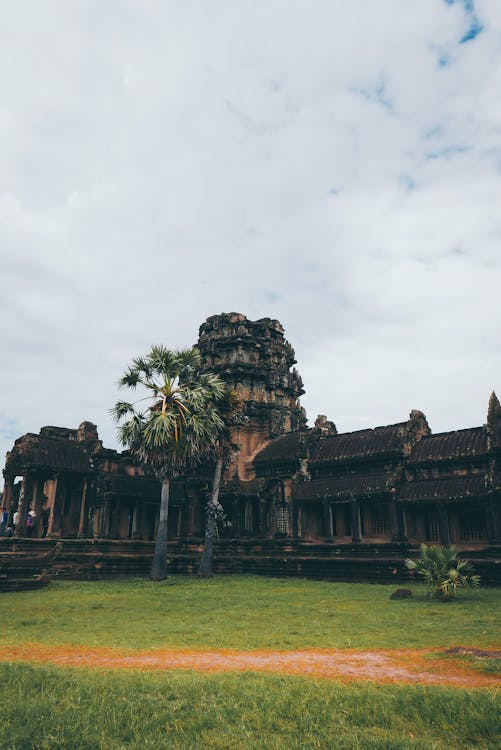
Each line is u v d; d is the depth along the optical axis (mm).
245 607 23031
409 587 29453
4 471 43062
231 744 7055
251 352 52938
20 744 6684
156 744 6934
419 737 7293
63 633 16781
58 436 51125
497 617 19094
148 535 44812
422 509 37750
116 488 42125
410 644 14625
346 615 20219
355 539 38125
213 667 11938
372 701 8617
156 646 14547
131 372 37375
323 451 43938
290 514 42625
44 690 9109
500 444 33625
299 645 14625
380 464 39750
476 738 7113
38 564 34906
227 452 40969
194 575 39000
